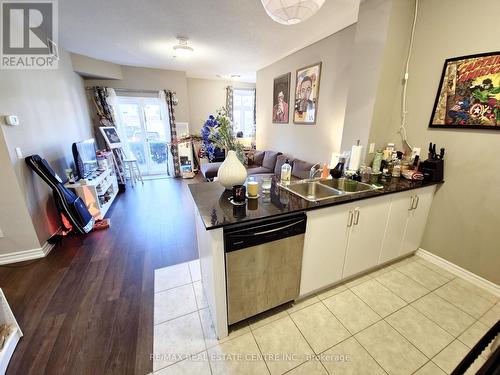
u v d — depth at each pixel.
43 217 2.45
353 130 2.20
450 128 1.86
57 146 3.06
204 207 1.40
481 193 1.77
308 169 3.20
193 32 2.84
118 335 1.44
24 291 1.81
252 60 4.12
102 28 2.73
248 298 1.39
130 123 5.33
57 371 1.23
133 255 2.32
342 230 1.63
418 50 1.95
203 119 6.23
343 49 2.70
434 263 2.16
